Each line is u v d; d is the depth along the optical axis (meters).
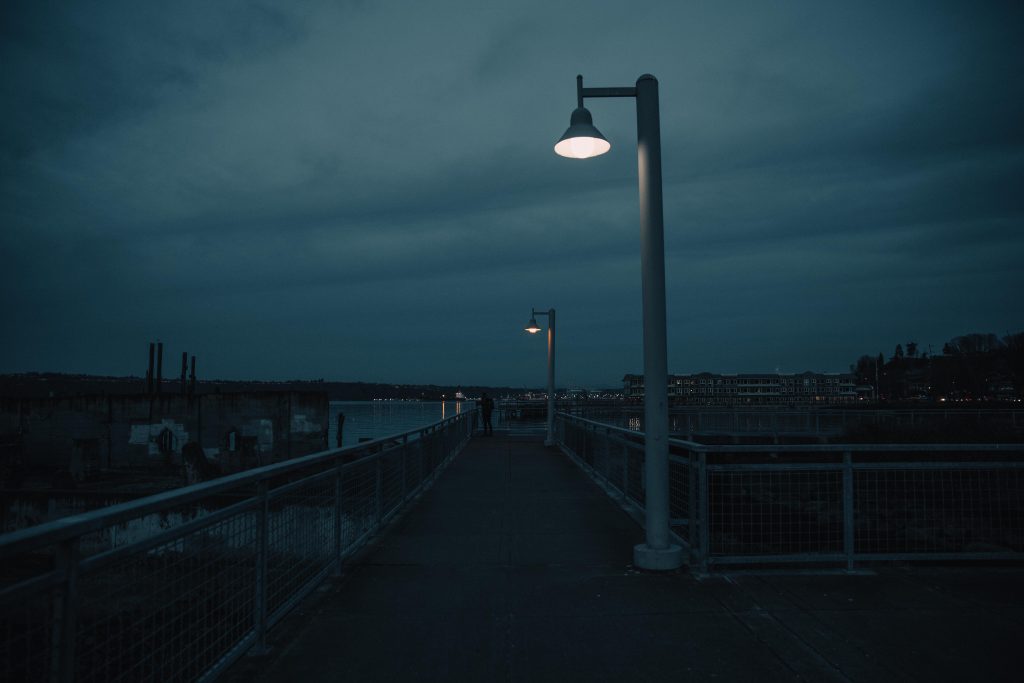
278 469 4.75
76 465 32.09
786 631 4.79
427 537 8.11
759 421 37.62
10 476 31.36
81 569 2.71
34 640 2.54
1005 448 6.40
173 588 3.47
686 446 6.61
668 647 4.50
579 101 6.66
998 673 4.07
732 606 5.34
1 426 33.12
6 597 2.31
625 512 9.88
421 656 4.38
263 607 4.49
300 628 4.91
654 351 6.48
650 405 6.53
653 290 6.46
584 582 6.07
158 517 16.20
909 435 31.20
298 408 32.94
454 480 13.76
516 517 9.49
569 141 6.71
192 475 31.91
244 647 4.26
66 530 2.54
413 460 11.33
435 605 5.43
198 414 33.00
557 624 4.96
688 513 7.02
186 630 3.59
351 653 4.43
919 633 4.73
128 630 3.10
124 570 3.10
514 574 6.38
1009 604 5.36
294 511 5.36
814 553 6.57
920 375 133.50
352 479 7.27
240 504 4.19
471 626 4.94
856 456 19.56
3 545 2.22
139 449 32.88
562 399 43.09
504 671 4.14
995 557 6.42
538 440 27.12
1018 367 93.12
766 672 4.10
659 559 6.38
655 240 6.42
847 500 6.43
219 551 3.96
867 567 6.50
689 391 142.75
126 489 29.45
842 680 3.98
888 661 4.25
